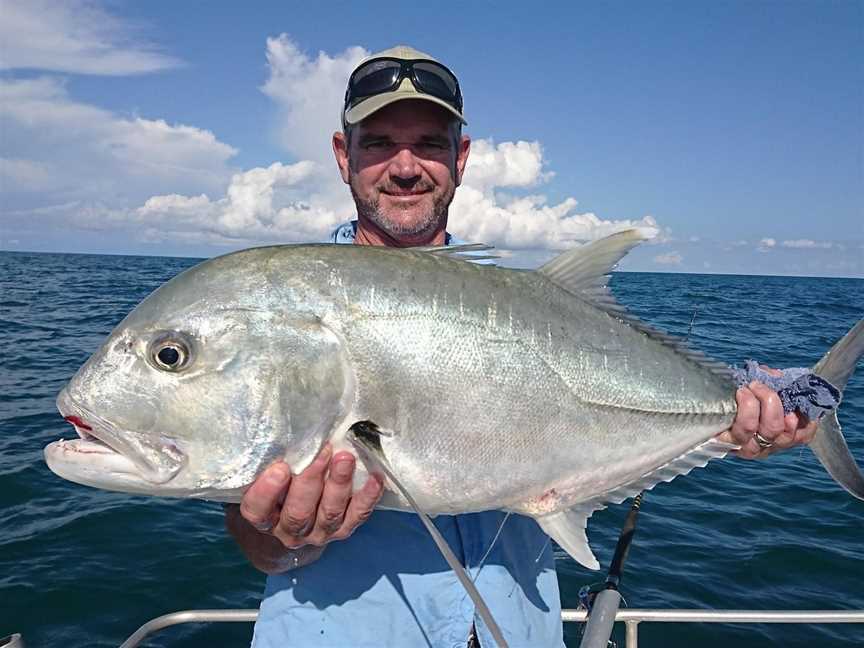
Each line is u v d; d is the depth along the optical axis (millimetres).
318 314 620
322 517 592
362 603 680
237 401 601
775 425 768
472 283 675
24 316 7172
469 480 654
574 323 717
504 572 706
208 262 645
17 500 2059
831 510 2037
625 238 743
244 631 1450
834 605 1505
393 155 794
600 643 739
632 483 750
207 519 1969
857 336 833
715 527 1901
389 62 786
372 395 624
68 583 1597
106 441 604
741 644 1366
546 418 683
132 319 620
